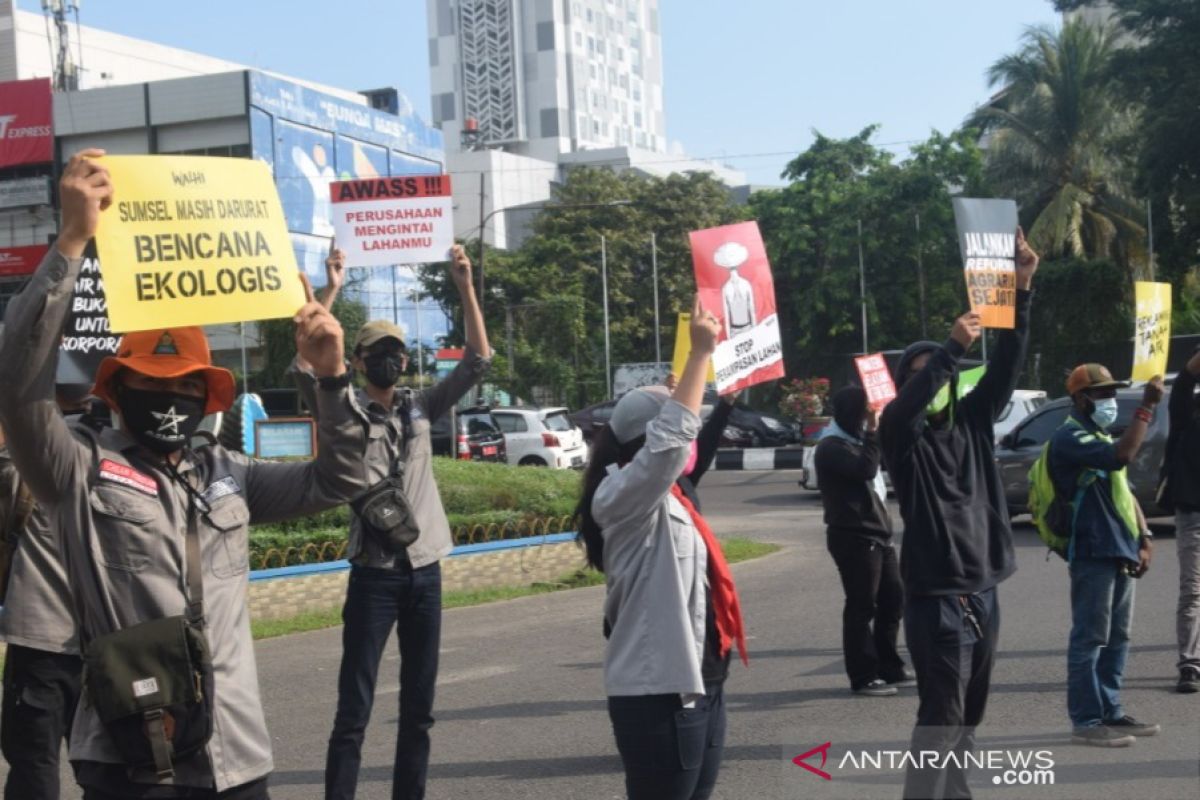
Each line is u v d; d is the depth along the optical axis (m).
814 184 42.97
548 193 80.06
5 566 4.95
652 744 3.85
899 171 41.41
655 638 3.85
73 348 6.36
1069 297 38.31
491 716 7.66
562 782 6.20
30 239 45.56
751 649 9.43
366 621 5.37
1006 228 5.24
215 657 3.42
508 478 15.35
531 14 114.19
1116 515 6.33
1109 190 39.78
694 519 4.03
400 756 5.48
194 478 3.52
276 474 3.66
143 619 3.34
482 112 114.44
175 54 60.94
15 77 54.19
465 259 6.25
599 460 4.09
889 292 41.62
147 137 44.62
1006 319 5.13
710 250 5.78
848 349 42.94
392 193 7.46
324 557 12.15
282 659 9.66
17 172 46.00
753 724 7.16
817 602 11.55
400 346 5.59
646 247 49.12
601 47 121.00
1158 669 8.09
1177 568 12.26
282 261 3.62
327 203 47.00
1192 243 37.25
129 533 3.34
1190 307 39.00
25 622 4.86
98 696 3.22
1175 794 5.32
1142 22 34.06
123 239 3.38
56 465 3.28
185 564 3.41
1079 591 6.35
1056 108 39.75
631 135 126.06
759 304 5.83
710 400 31.58
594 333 47.00
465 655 9.72
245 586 3.58
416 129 53.78
